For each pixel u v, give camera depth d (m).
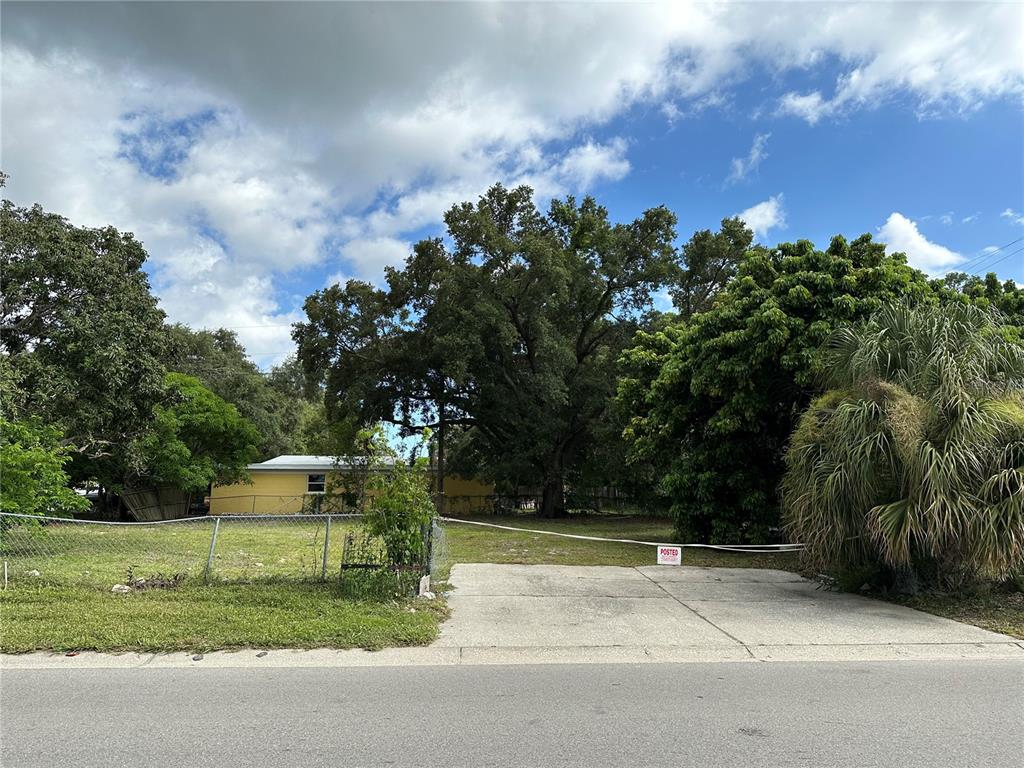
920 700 4.93
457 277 26.95
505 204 29.17
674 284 30.33
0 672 5.46
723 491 14.95
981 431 7.99
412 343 29.31
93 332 14.78
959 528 7.85
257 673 5.50
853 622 7.60
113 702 4.74
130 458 17.12
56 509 13.52
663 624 7.45
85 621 6.72
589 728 4.29
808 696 5.01
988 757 3.87
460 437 40.97
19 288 14.69
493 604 8.41
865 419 8.66
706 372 13.92
